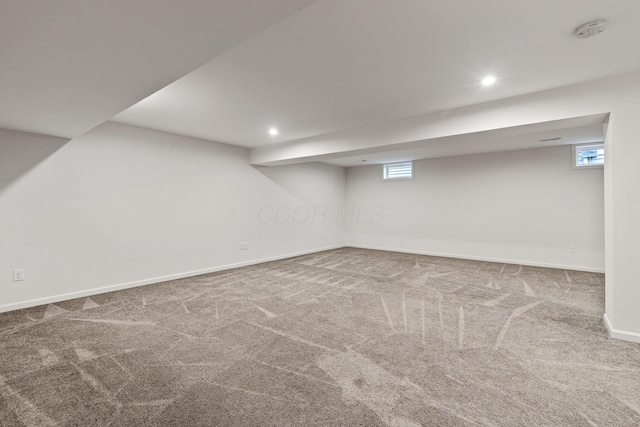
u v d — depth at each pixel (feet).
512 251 19.70
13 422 5.22
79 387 6.23
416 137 11.95
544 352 7.79
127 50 5.23
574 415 5.46
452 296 12.58
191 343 8.26
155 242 14.56
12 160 10.64
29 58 5.46
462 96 9.73
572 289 13.62
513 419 5.36
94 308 10.98
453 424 5.24
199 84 8.70
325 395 6.02
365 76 8.20
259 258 19.83
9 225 10.62
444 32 6.08
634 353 7.65
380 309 10.99
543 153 18.56
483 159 20.67
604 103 8.39
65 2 3.84
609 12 5.42
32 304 11.07
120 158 13.29
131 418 5.34
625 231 8.31
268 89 9.10
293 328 9.29
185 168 15.67
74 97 7.41
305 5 4.04
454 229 22.00
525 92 9.37
